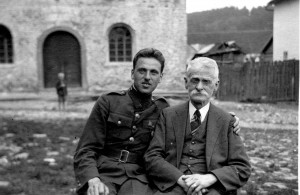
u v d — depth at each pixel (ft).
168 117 10.05
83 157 9.73
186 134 9.79
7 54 61.98
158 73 10.21
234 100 55.16
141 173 10.04
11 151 23.24
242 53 82.79
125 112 10.16
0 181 16.93
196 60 9.93
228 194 9.39
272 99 53.06
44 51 61.82
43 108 48.42
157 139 9.87
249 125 34.04
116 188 9.71
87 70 61.21
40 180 17.10
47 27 60.59
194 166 9.57
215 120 9.80
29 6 60.23
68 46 61.98
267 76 53.47
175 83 59.62
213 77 9.73
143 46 60.59
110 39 61.98
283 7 55.01
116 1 60.54
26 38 60.64
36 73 60.95
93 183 9.09
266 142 26.78
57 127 32.89
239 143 9.66
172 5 59.93
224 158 9.54
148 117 10.33
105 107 10.18
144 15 60.18
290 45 54.13
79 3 60.49
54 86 62.23
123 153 10.09
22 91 60.75
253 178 17.85
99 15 60.75
